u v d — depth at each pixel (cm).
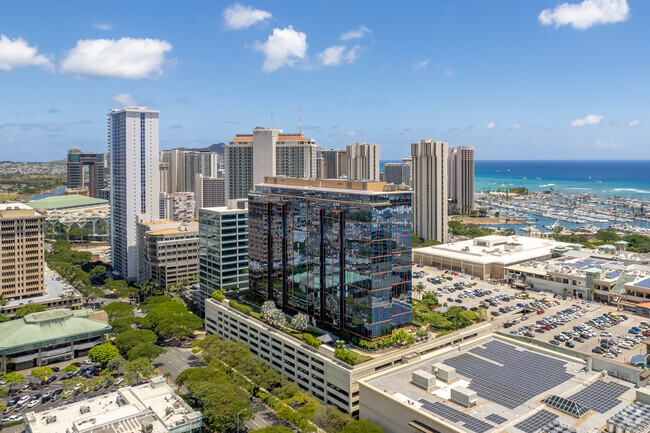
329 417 16912
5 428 18912
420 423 14638
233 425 17888
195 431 16788
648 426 13512
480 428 13825
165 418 16875
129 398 18312
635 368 16600
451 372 16988
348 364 18775
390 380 17175
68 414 17288
